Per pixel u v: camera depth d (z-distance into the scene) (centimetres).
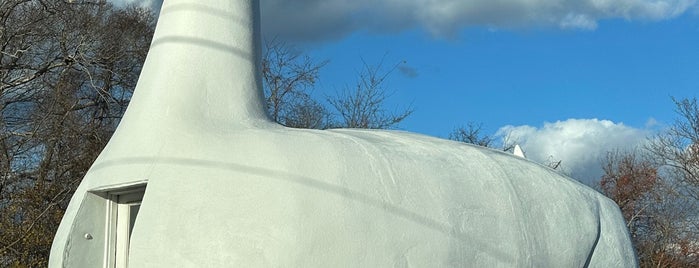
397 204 601
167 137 597
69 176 1666
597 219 734
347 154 607
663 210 2591
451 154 675
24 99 1850
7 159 1498
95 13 2281
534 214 679
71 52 1898
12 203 1452
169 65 636
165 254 564
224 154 584
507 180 681
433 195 621
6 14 1747
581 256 700
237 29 662
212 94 629
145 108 621
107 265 625
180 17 652
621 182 2802
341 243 571
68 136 1694
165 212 572
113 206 636
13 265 1291
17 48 1797
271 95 2150
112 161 610
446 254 608
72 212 628
